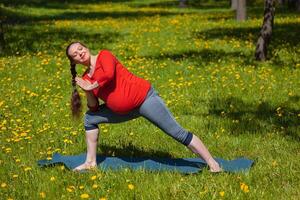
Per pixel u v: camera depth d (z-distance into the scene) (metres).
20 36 21.41
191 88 11.36
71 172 6.36
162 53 16.23
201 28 23.66
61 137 8.05
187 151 7.33
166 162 6.79
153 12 36.03
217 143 7.70
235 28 23.17
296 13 30.53
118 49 17.78
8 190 5.84
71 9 39.62
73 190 5.78
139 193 5.68
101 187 5.82
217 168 6.27
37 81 12.49
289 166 6.49
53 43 19.48
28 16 32.72
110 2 48.41
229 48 17.16
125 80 6.00
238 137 7.95
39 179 6.14
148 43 18.62
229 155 7.18
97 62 5.94
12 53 17.00
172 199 5.47
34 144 7.68
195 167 6.55
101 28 24.84
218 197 5.48
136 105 6.04
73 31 23.67
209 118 9.07
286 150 7.26
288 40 18.67
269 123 8.64
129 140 7.88
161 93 11.02
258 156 7.04
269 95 10.61
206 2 45.84
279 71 13.09
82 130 8.38
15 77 12.97
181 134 6.17
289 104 9.87
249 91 11.00
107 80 5.84
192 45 17.98
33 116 9.41
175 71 13.28
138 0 50.66
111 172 6.30
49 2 43.84
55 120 9.16
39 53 16.14
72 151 7.40
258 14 31.75
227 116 9.19
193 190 5.67
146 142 7.79
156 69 13.59
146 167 6.50
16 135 7.86
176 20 28.06
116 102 6.00
